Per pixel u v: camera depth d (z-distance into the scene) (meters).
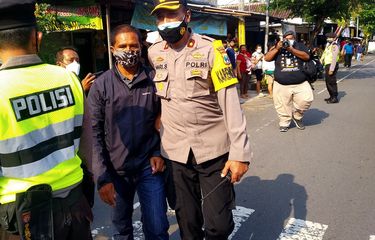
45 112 1.61
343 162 5.37
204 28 11.56
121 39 2.44
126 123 2.55
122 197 2.79
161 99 2.55
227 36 13.45
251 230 3.55
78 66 4.40
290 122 7.46
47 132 1.61
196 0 13.97
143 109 2.56
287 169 5.16
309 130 7.34
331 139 6.62
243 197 4.28
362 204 4.02
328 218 3.74
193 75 2.36
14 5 1.54
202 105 2.42
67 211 1.69
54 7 7.12
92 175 1.95
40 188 1.55
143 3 8.59
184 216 2.66
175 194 2.64
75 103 1.75
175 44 2.44
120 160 2.60
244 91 11.80
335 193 4.32
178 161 2.53
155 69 2.56
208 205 2.53
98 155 2.51
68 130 1.70
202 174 2.54
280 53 7.08
